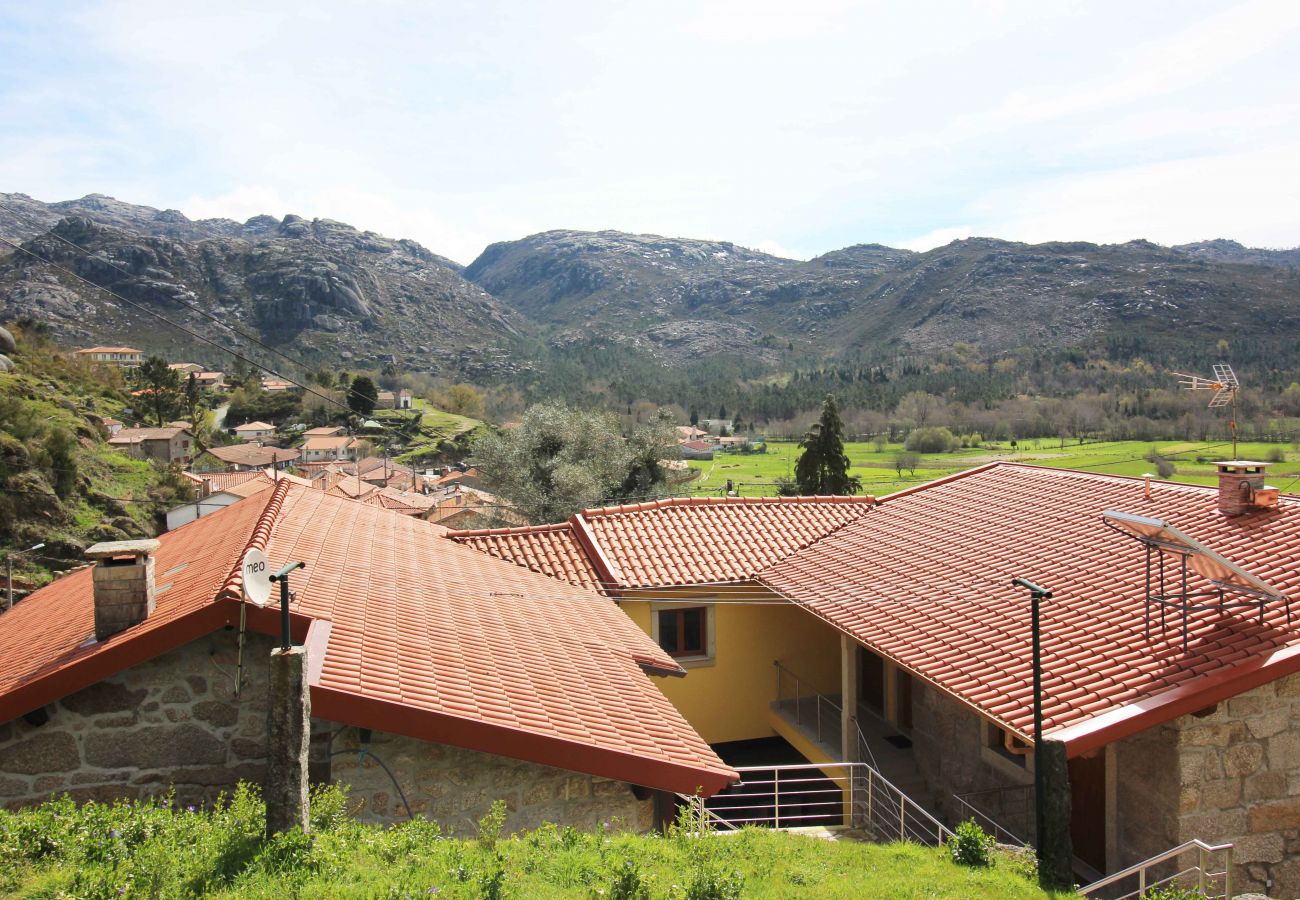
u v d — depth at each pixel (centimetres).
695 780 797
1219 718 857
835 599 1300
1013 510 1455
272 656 610
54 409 5947
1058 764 741
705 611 1523
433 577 1190
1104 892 928
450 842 673
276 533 1066
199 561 1002
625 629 1216
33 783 725
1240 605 910
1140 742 902
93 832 607
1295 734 880
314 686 677
